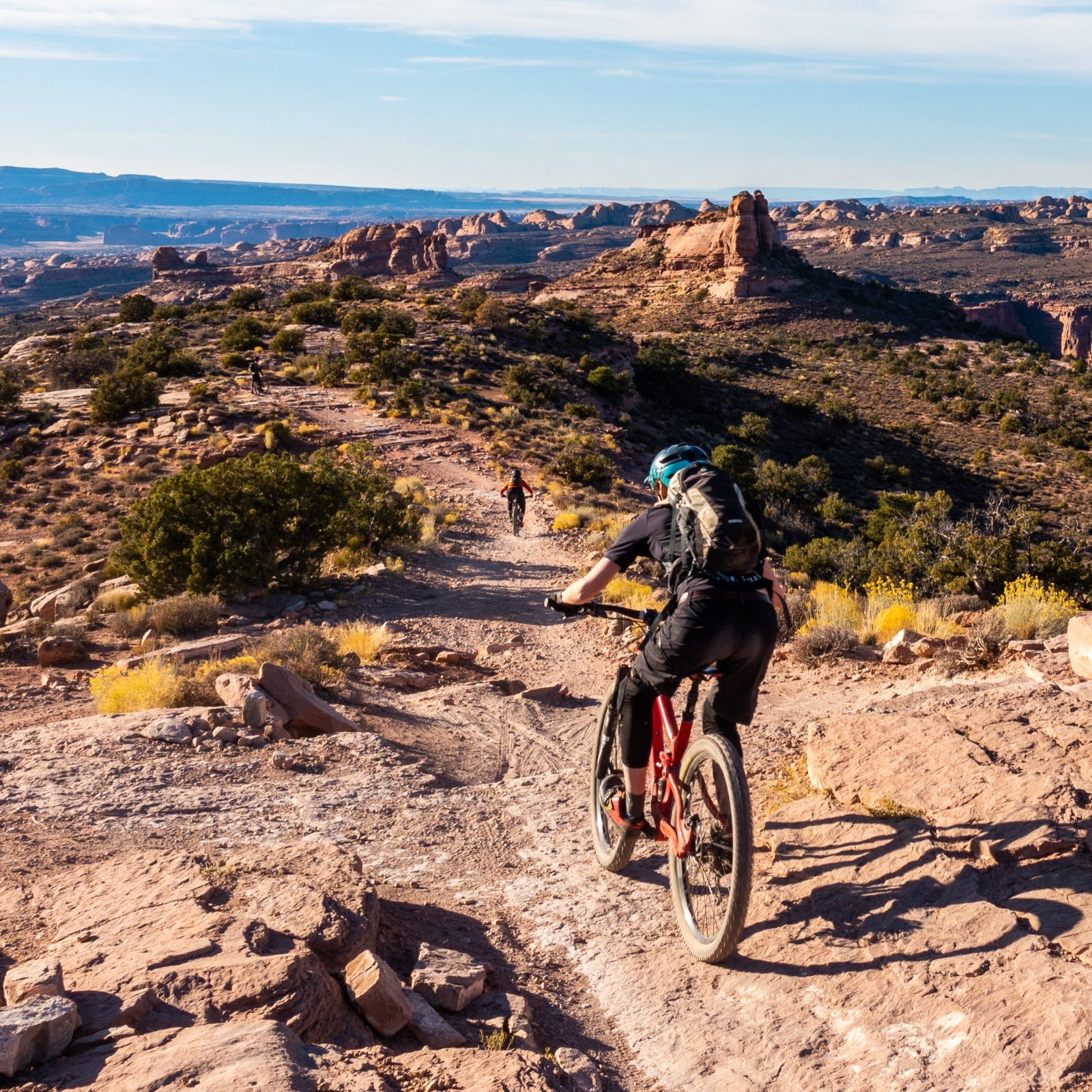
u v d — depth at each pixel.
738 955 3.80
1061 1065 2.80
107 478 40.59
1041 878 3.79
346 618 17.64
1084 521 65.38
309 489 19.44
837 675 9.69
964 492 74.12
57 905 4.05
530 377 63.97
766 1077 3.09
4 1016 2.72
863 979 3.42
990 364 142.12
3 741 7.70
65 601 21.64
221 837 5.52
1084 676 7.07
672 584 3.76
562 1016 3.60
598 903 4.55
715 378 103.19
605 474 38.56
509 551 25.12
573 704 10.73
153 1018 2.98
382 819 5.89
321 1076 2.64
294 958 3.23
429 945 3.94
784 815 4.80
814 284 181.25
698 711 8.29
